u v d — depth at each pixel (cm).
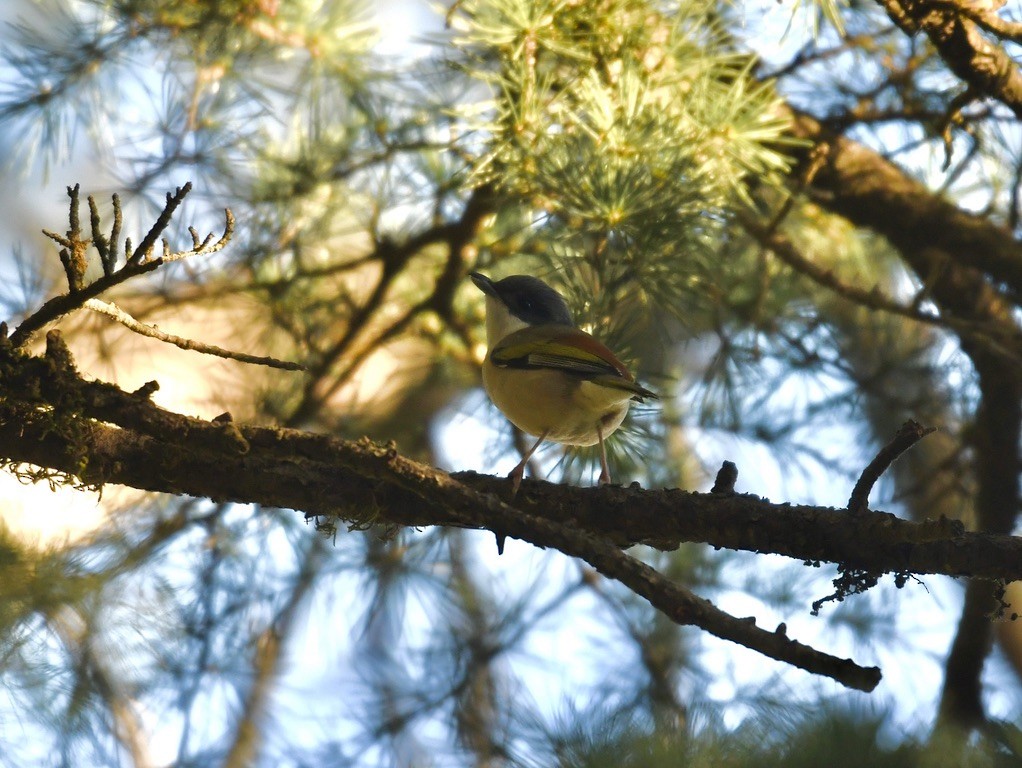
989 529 1166
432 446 1203
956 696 974
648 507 608
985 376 1143
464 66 958
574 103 917
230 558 1029
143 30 985
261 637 1017
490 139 908
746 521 586
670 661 1019
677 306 962
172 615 970
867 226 1160
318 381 1164
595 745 688
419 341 1256
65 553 920
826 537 567
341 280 1212
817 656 455
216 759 961
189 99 1031
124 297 1115
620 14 902
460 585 1089
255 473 615
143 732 938
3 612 849
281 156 1122
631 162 857
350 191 1141
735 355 1112
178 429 561
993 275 1113
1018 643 1388
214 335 1352
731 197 959
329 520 638
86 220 1041
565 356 770
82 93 1009
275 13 993
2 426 600
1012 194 1106
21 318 988
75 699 886
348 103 1095
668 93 915
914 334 1244
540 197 899
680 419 1152
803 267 1053
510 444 1095
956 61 913
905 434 536
